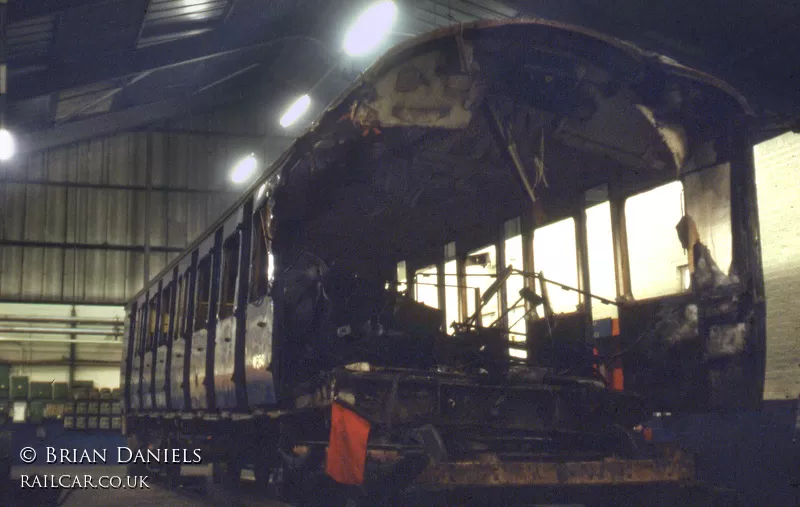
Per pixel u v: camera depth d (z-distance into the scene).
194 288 11.33
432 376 6.86
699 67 12.41
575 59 7.39
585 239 8.98
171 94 24.89
